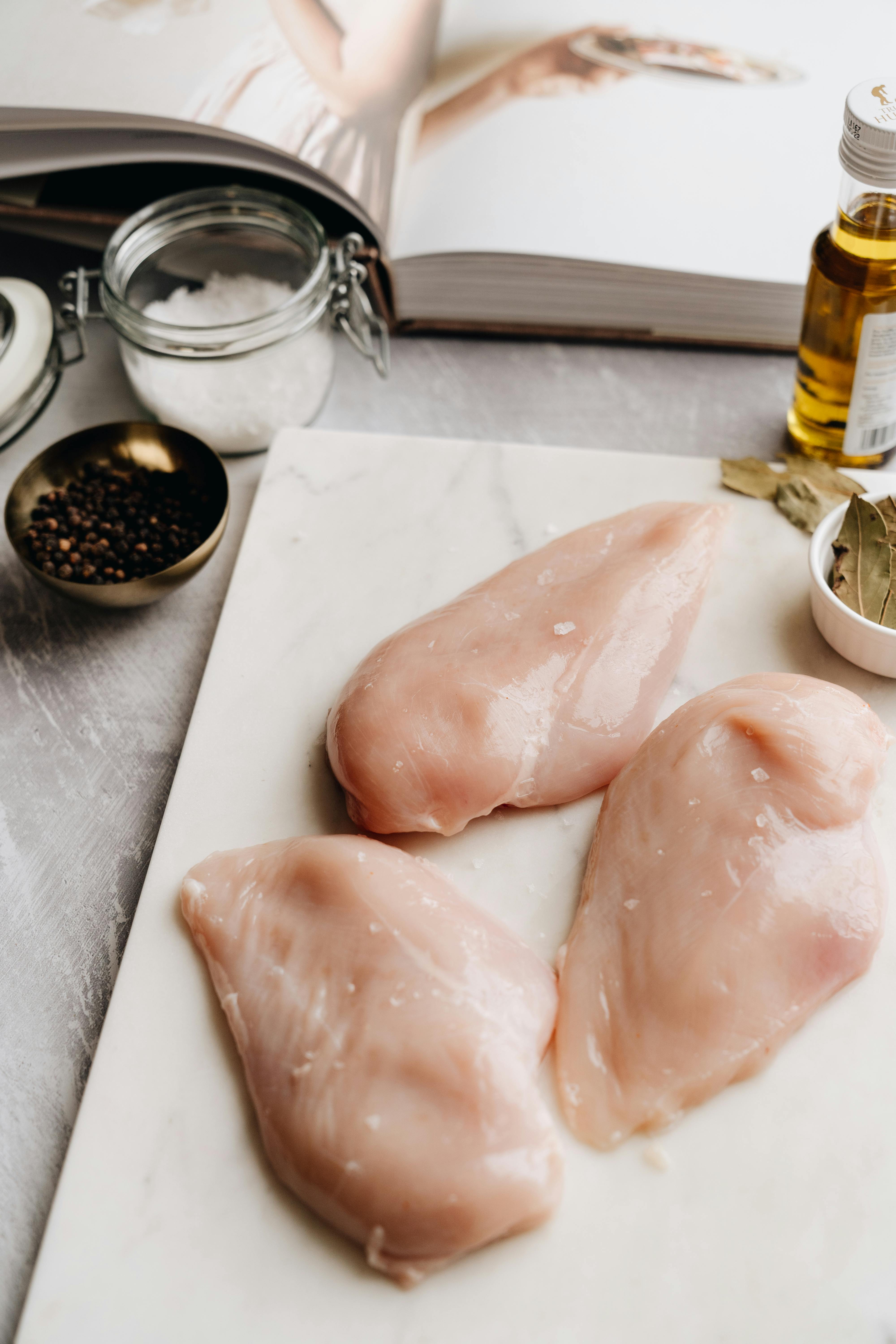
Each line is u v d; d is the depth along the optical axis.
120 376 0.83
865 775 0.61
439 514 0.74
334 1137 0.56
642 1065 0.59
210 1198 0.58
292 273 0.80
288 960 0.60
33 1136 0.61
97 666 0.73
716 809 0.61
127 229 0.77
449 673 0.64
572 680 0.65
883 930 0.61
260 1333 0.56
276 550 0.73
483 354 0.84
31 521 0.74
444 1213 0.55
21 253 0.87
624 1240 0.57
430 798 0.63
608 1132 0.58
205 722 0.68
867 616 0.67
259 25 0.79
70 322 0.78
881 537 0.67
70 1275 0.57
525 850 0.65
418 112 0.84
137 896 0.67
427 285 0.81
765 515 0.73
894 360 0.70
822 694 0.63
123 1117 0.60
